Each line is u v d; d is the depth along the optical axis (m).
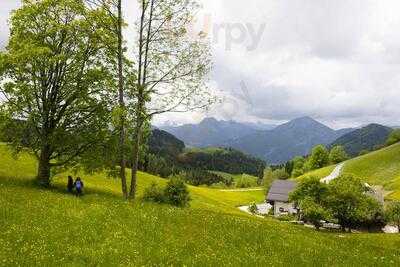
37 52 43.84
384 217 102.94
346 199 99.62
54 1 47.09
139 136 47.72
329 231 99.38
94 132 48.56
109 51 48.56
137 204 40.44
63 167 50.25
